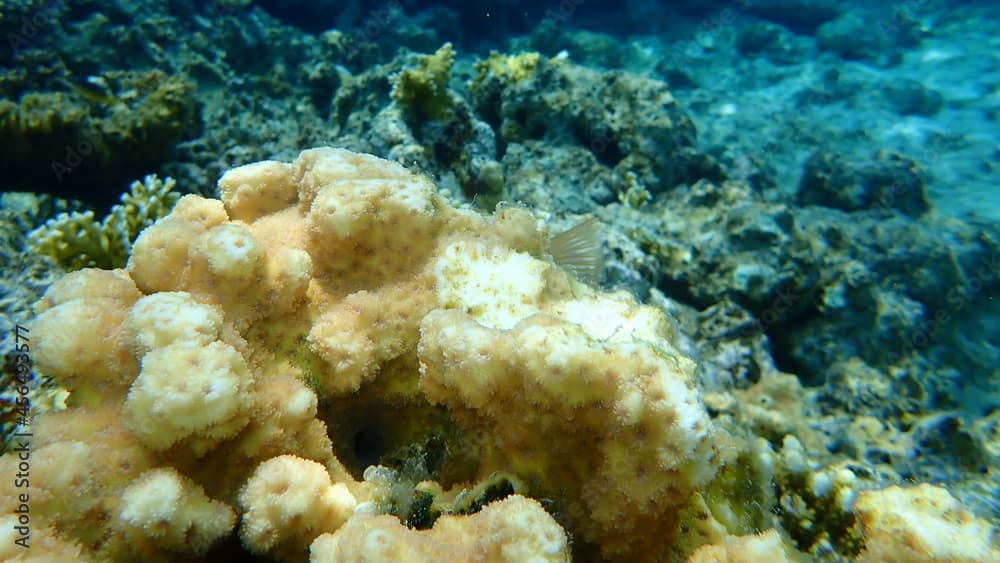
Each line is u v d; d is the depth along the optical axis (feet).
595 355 0.78
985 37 6.87
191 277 0.96
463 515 0.83
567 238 1.72
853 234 3.30
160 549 0.75
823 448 1.88
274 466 0.78
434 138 2.85
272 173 1.16
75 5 3.28
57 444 0.76
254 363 0.92
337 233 1.00
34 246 1.79
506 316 0.99
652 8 8.27
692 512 0.87
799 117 5.41
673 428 0.74
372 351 0.95
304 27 5.99
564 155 3.26
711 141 4.89
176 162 2.81
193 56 3.62
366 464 1.05
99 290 0.92
